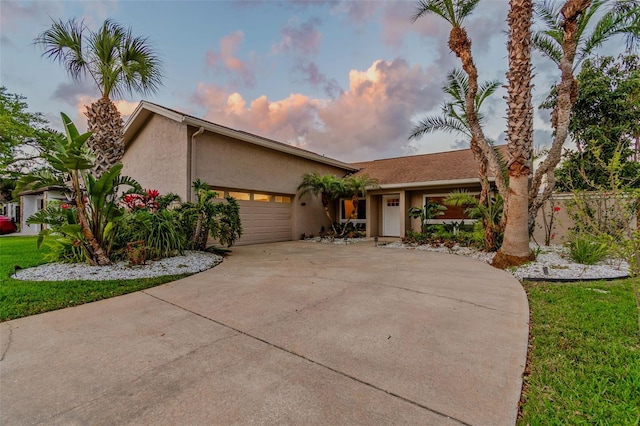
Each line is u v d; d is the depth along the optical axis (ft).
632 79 36.99
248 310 12.86
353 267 21.95
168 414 6.42
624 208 14.10
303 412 6.43
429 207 40.37
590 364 8.26
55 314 12.70
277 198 42.14
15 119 58.39
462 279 17.92
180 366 8.38
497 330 10.52
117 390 7.30
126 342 9.94
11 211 82.02
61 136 19.56
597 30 22.94
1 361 8.78
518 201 21.30
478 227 31.19
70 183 19.92
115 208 20.59
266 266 22.65
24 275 18.76
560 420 6.22
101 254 20.61
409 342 9.66
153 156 34.81
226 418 6.27
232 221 28.22
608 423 6.11
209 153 32.89
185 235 26.78
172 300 14.37
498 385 7.36
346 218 51.16
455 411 6.44
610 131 37.35
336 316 12.00
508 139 21.84
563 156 39.40
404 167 49.52
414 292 15.21
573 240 23.18
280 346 9.52
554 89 37.68
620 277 17.75
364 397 6.93
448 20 24.04
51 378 7.87
